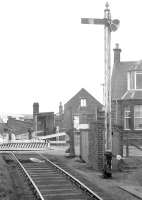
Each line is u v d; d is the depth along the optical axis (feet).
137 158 76.59
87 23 59.82
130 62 135.74
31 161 87.61
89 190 45.21
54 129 205.57
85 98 211.41
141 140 116.06
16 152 119.96
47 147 135.03
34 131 211.61
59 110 234.79
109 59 60.90
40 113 213.05
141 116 118.52
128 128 119.14
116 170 67.05
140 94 119.85
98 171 67.77
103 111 70.79
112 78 131.34
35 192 45.55
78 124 136.46
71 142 100.53
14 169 70.69
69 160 90.79
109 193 46.26
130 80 123.03
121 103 121.08
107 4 60.34
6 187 46.44
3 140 155.22
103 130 67.97
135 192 47.03
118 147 70.95
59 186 51.19
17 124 239.09
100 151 68.03
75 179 53.98
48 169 71.15
